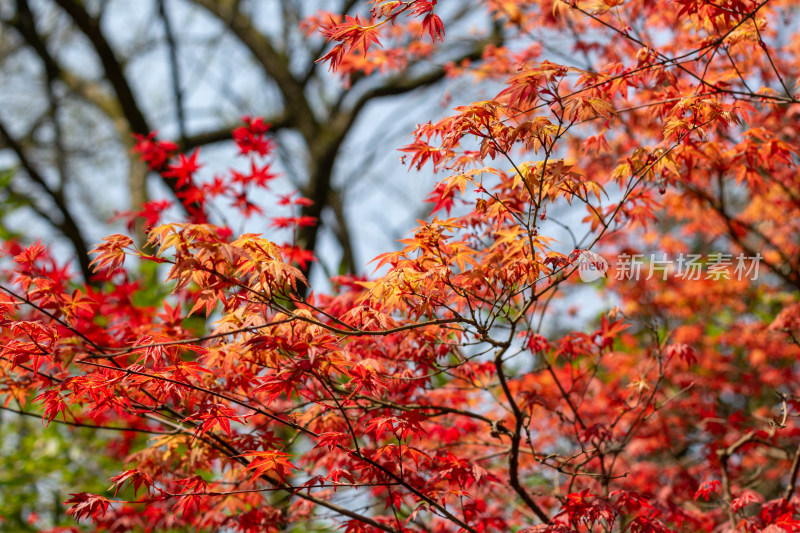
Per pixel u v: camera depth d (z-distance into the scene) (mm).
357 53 6105
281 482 2859
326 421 3543
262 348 2537
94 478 6594
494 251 3240
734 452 4355
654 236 6551
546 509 4656
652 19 4801
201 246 2408
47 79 11781
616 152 4832
